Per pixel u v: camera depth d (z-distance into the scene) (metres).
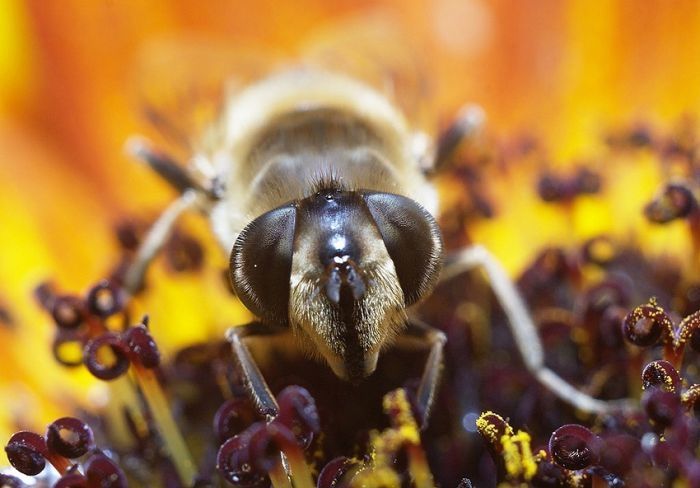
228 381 0.06
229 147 0.06
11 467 0.06
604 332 0.06
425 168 0.06
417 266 0.05
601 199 0.07
